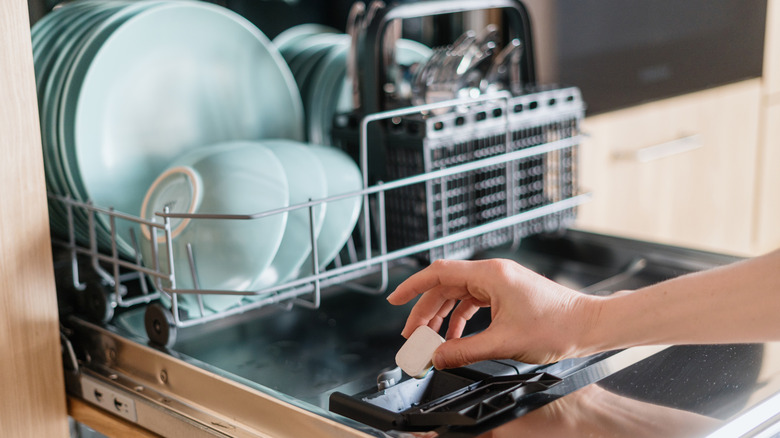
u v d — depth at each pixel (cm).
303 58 115
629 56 153
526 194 102
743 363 66
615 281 102
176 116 97
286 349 88
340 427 57
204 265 76
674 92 162
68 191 89
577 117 105
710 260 99
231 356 86
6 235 73
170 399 71
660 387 62
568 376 64
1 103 71
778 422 59
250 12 118
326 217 89
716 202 178
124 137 92
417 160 90
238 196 77
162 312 74
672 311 60
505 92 96
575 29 146
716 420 56
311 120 114
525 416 57
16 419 76
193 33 97
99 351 81
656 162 160
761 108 182
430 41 134
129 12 90
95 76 88
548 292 62
